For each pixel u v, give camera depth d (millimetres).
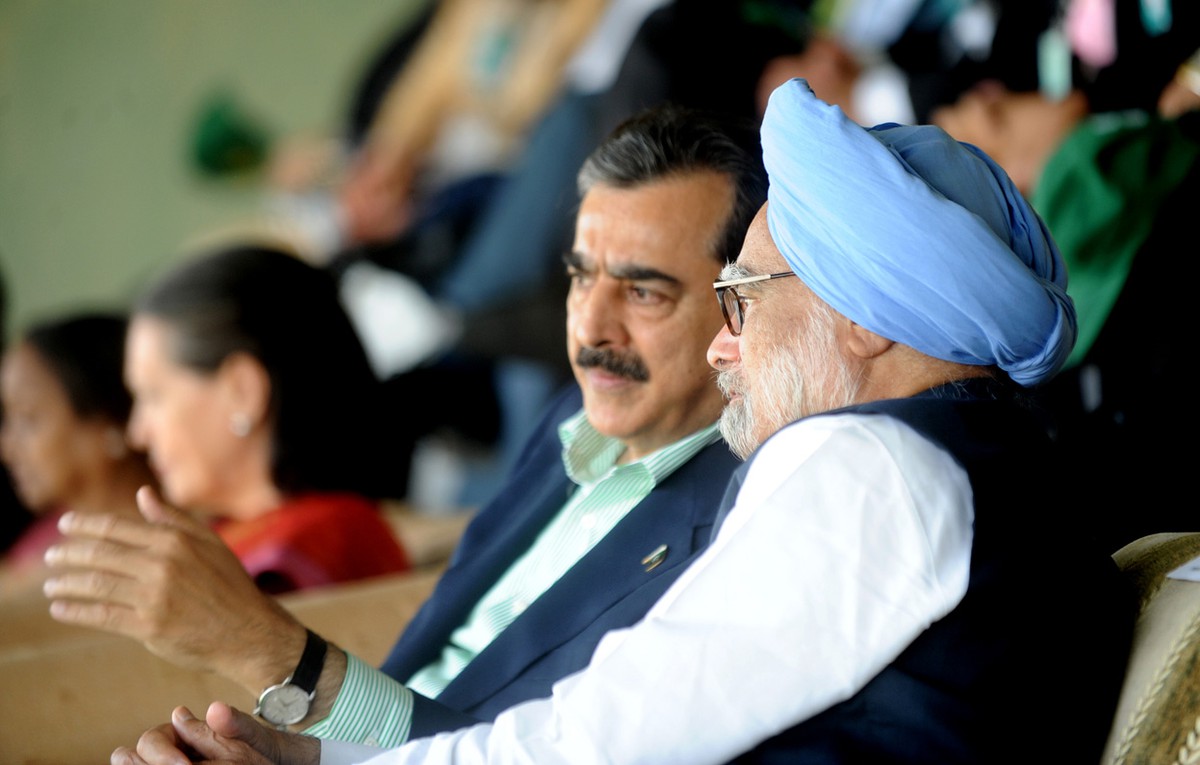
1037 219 5188
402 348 18891
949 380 5047
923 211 4746
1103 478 7656
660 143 6895
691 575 4914
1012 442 4879
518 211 17109
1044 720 4684
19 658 7957
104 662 7844
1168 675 4758
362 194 20859
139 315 9641
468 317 17469
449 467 17781
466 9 19703
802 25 14344
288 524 9164
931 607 4496
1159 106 9039
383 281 19719
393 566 9531
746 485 4930
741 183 6844
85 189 23984
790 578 4562
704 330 6848
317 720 5852
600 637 6199
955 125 11617
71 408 11977
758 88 14688
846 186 4844
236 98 22688
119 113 23672
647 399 6898
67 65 23734
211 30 22797
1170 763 4586
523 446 8312
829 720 4559
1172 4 9102
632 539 6434
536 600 6461
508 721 4938
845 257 4883
